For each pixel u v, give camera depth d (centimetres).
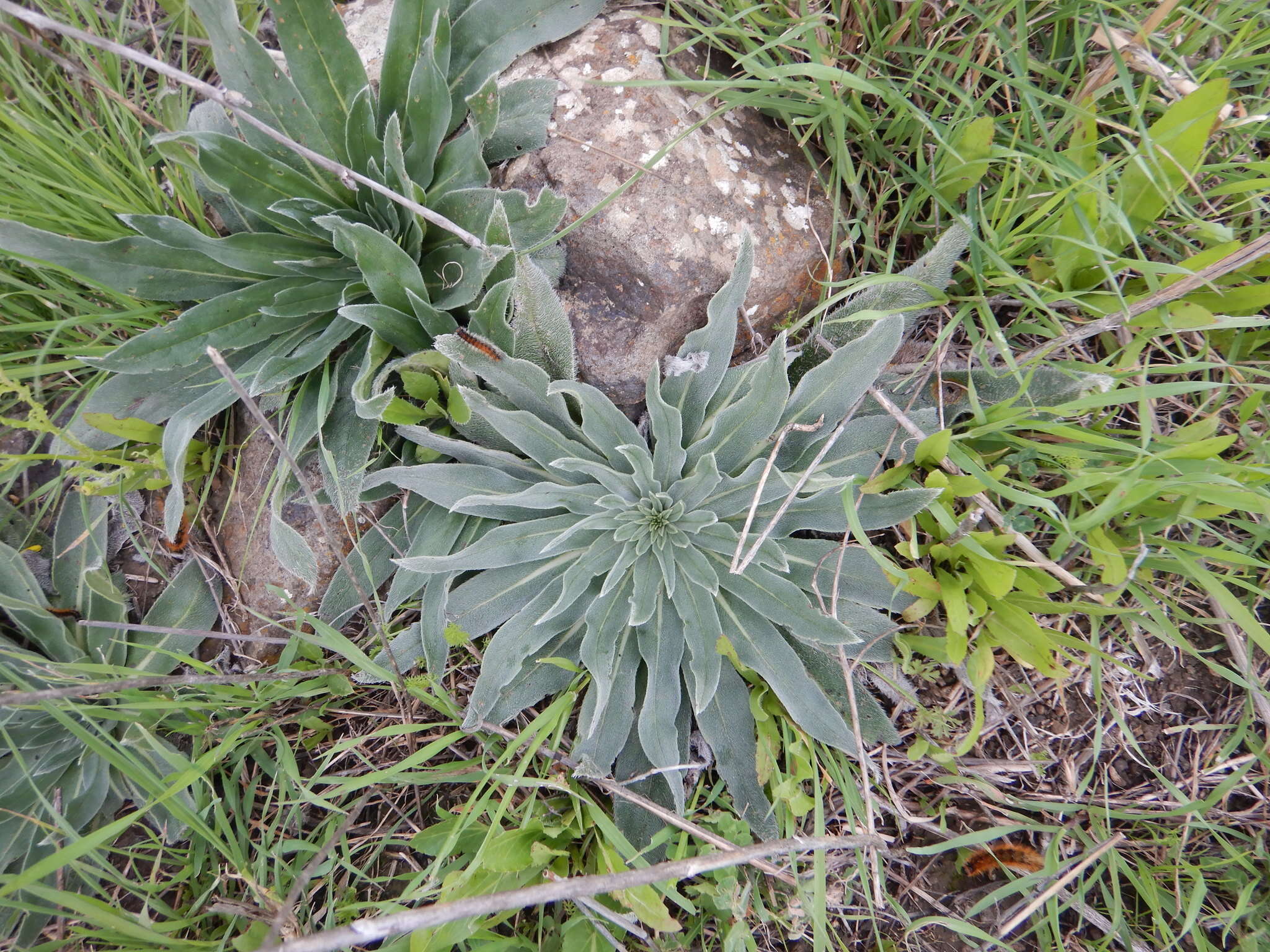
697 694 188
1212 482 162
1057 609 177
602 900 183
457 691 205
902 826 203
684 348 186
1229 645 194
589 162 188
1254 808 196
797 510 193
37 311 204
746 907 181
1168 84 173
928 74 199
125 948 174
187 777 167
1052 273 197
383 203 190
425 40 179
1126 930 189
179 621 206
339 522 201
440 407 193
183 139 178
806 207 201
